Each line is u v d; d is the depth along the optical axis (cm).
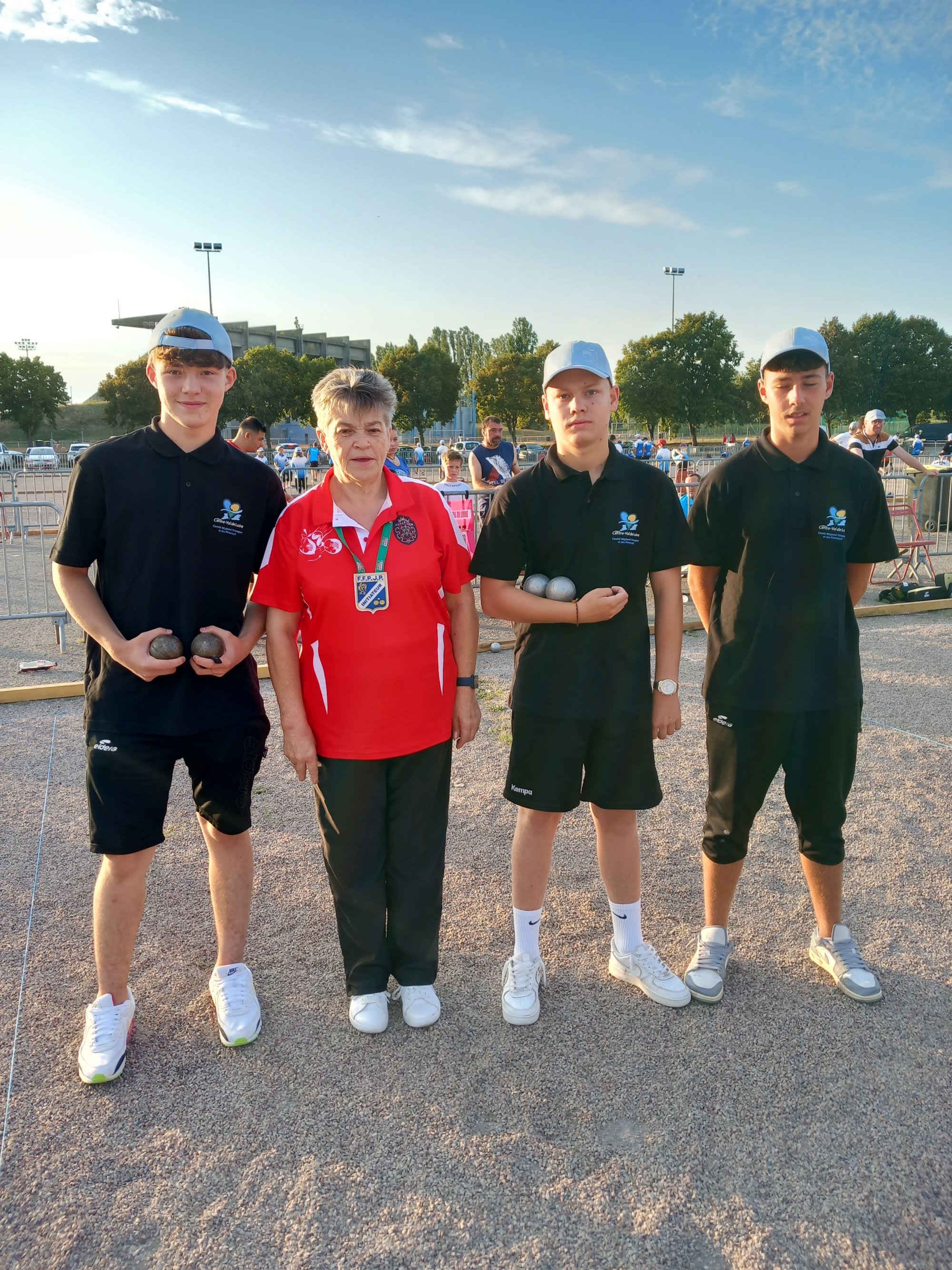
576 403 239
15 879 348
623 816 267
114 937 241
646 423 6600
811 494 254
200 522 236
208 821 256
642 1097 228
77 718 559
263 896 336
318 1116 223
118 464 230
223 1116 223
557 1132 216
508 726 541
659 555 253
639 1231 188
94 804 235
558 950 299
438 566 247
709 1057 243
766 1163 207
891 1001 268
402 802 253
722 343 6203
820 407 252
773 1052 245
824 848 271
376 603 236
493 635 801
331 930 313
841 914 316
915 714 545
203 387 229
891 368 7312
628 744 255
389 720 241
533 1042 251
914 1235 188
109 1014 244
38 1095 231
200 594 238
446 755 258
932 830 386
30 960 293
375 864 253
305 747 244
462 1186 200
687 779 453
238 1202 197
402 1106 226
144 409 6228
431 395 6462
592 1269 180
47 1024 260
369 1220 192
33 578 1107
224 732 244
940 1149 210
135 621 235
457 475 962
